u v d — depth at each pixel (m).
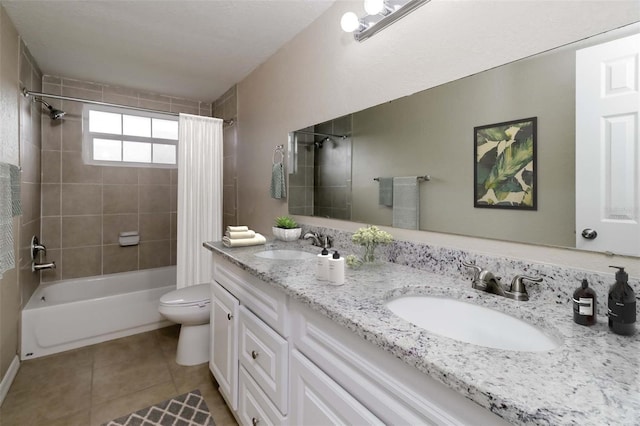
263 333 1.20
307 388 0.95
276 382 1.10
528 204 0.95
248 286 1.37
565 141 0.86
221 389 1.67
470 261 1.09
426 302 1.02
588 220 0.83
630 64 0.75
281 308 1.10
